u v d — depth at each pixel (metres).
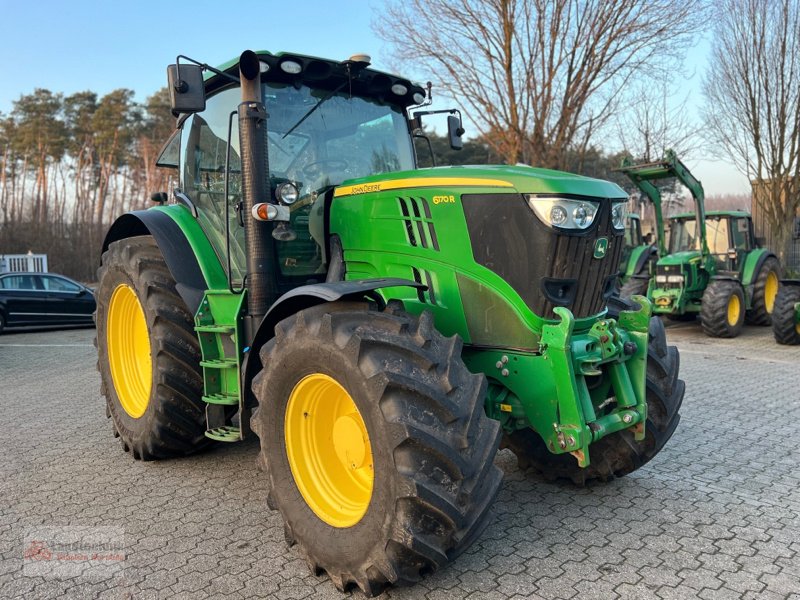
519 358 3.09
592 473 3.86
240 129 3.57
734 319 10.23
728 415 5.52
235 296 3.80
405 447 2.49
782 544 3.19
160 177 39.09
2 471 4.46
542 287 3.02
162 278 4.29
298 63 3.91
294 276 3.95
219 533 3.43
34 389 7.46
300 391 3.00
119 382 4.91
